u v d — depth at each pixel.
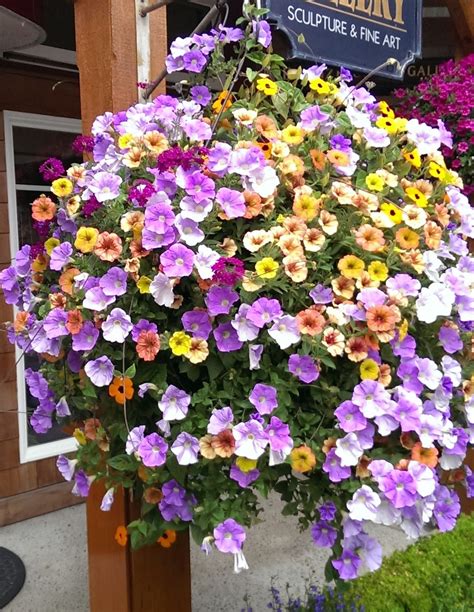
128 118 1.54
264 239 1.32
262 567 2.97
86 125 1.81
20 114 3.26
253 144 1.45
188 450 1.22
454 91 2.77
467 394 1.44
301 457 1.23
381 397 1.23
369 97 1.73
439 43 4.26
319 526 1.27
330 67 2.48
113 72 1.72
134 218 1.32
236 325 1.23
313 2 2.31
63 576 2.87
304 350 1.25
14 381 3.35
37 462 3.47
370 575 2.23
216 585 2.80
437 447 1.42
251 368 1.25
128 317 1.25
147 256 1.32
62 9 3.27
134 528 1.47
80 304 1.35
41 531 3.30
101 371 1.27
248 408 1.26
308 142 1.54
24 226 3.39
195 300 1.30
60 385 1.50
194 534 1.30
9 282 1.59
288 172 1.44
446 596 2.16
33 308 1.55
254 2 2.15
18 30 2.37
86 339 1.31
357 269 1.35
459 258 1.63
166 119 1.52
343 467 1.24
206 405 1.27
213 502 1.28
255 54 1.66
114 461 1.32
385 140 1.58
